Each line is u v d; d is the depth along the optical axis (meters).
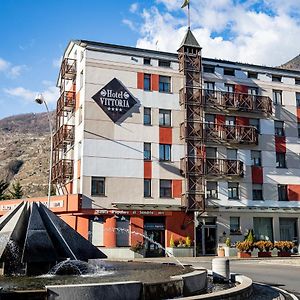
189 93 40.53
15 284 11.74
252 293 13.84
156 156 38.81
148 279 12.49
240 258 36.16
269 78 44.81
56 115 48.12
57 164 42.84
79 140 38.09
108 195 36.56
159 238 37.88
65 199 36.47
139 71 39.41
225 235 40.00
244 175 41.88
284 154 44.12
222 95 41.69
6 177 131.38
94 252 15.67
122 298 10.09
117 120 37.91
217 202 40.44
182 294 11.60
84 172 36.19
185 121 39.88
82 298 9.60
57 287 9.48
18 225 14.71
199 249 39.00
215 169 40.03
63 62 41.81
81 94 38.53
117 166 37.28
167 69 40.50
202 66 42.03
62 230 15.45
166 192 38.81
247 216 41.12
